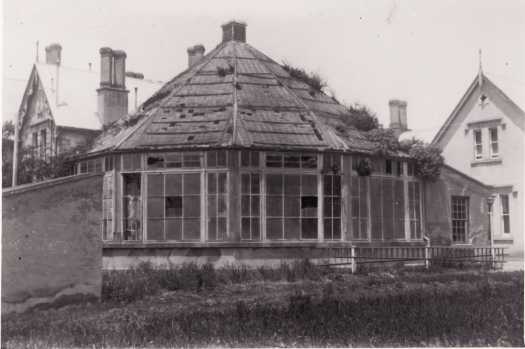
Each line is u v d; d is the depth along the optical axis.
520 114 30.81
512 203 30.66
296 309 11.83
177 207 21.94
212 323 10.96
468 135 33.16
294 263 20.69
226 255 21.39
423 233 25.69
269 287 17.52
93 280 14.66
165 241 21.80
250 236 21.64
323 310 11.84
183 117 23.20
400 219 24.80
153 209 22.03
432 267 22.27
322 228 22.38
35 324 11.66
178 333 10.34
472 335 10.44
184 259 21.61
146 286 16.53
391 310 12.05
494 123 31.91
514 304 13.26
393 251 24.02
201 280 17.67
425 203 26.20
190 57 29.98
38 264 13.67
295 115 23.81
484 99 32.50
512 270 23.20
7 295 13.09
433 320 11.22
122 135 23.59
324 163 22.64
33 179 26.67
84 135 30.39
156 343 9.81
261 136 22.20
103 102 29.81
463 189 28.00
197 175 21.83
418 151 25.53
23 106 32.50
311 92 26.42
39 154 30.00
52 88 31.33
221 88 24.38
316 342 9.89
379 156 24.08
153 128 22.84
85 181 14.65
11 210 13.31
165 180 22.02
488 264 23.84
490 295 14.74
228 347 9.64
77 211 14.46
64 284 14.10
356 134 24.83
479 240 28.34
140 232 22.09
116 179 22.52
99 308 13.81
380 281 18.59
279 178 22.14
